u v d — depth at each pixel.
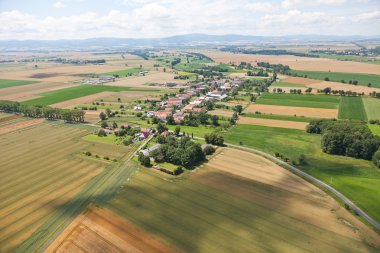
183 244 76.81
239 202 96.00
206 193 101.69
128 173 117.44
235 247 75.75
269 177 112.94
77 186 107.94
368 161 124.56
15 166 125.88
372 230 82.06
